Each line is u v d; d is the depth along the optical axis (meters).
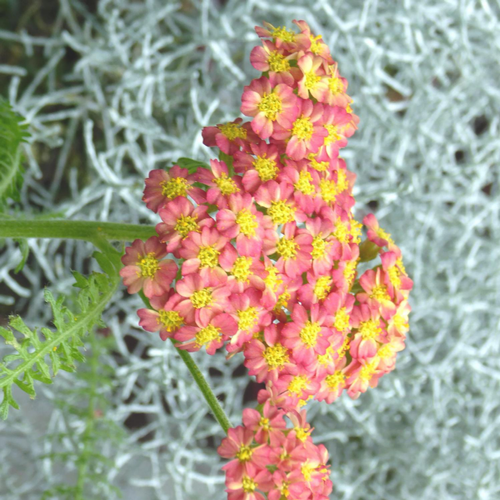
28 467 0.24
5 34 0.23
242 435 0.15
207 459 0.24
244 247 0.15
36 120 0.24
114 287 0.16
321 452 0.16
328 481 0.16
